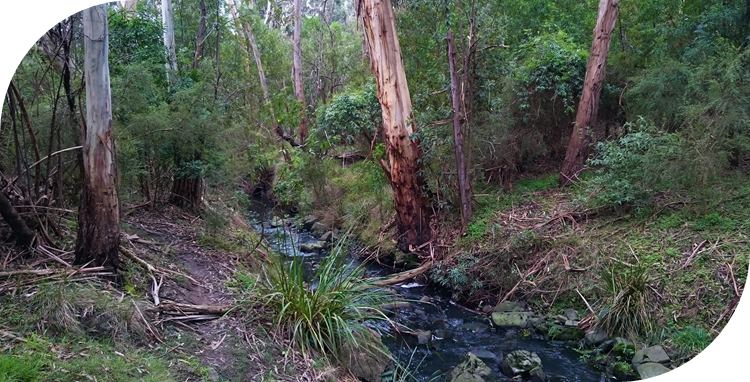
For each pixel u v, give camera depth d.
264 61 15.41
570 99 7.55
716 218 5.19
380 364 3.87
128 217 5.48
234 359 3.23
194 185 6.47
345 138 9.19
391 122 6.87
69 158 4.39
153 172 6.08
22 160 4.01
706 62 5.92
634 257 5.12
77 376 2.57
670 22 7.37
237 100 9.88
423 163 6.96
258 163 7.84
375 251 7.46
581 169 7.14
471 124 6.99
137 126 5.15
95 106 3.43
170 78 7.04
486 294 5.78
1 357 2.48
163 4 8.40
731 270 4.56
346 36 16.92
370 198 8.54
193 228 5.83
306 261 6.95
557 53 7.46
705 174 5.18
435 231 7.11
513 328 5.05
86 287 3.30
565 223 6.06
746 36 6.22
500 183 7.67
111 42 6.71
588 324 4.79
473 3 6.49
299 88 14.66
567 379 4.11
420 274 6.52
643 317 4.46
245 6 14.18
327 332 3.74
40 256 3.62
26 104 4.29
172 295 3.86
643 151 5.63
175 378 2.87
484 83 7.04
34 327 2.88
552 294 5.33
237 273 4.70
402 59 7.45
